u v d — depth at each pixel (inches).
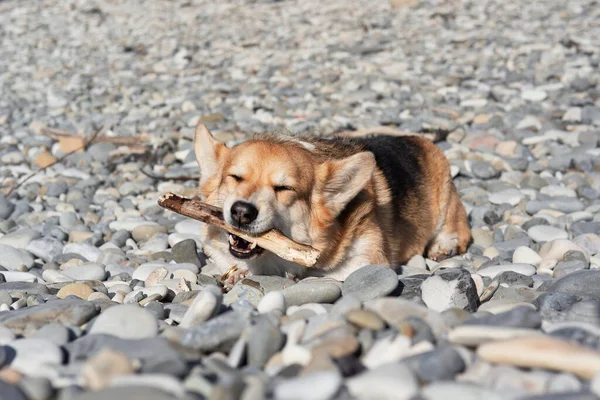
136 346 142.9
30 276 244.4
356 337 143.6
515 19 816.9
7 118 529.0
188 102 539.5
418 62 658.8
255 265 237.0
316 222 230.5
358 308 159.2
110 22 937.5
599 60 607.5
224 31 855.1
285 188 220.4
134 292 208.5
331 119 487.8
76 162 427.2
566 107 488.1
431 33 775.7
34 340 147.2
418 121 461.4
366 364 136.1
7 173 404.5
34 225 327.6
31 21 954.7
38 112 547.8
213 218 220.4
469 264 264.2
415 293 196.7
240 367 140.6
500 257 271.6
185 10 990.4
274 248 215.8
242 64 694.5
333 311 159.9
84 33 880.3
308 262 213.5
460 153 411.2
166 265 247.9
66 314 170.7
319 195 231.3
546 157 409.1
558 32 738.2
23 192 372.8
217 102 546.6
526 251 259.8
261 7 980.6
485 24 800.3
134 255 280.8
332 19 874.8
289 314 169.6
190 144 443.8
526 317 147.1
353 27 824.3
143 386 115.0
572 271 229.0
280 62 689.6
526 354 125.5
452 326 152.6
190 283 224.7
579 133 428.5
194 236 291.6
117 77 668.1
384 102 534.6
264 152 223.0
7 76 683.4
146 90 613.3
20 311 176.1
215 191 234.7
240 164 222.1
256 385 118.0
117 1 1053.8
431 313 156.1
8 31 903.1
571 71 575.5
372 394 117.7
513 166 393.1
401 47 721.0
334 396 117.1
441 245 300.4
